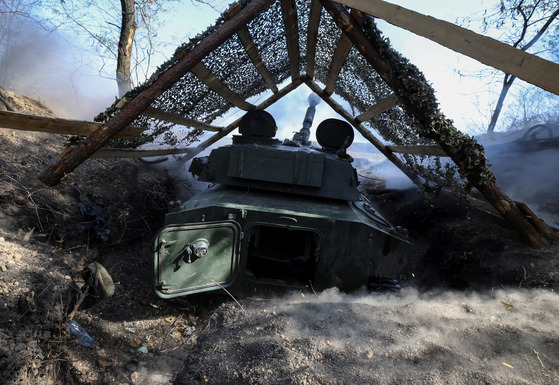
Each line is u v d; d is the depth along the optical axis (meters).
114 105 5.52
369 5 4.61
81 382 4.01
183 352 4.68
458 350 3.58
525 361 3.35
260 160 5.93
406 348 3.65
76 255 5.64
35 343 3.78
